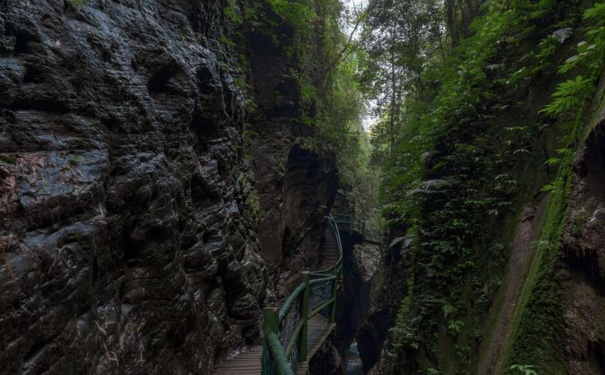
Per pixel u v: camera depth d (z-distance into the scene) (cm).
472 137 513
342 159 1820
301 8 1071
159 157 432
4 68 275
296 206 1246
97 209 314
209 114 593
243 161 857
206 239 557
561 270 228
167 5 545
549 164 363
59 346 255
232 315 610
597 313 196
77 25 349
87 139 329
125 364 337
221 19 762
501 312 323
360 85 1554
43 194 260
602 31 249
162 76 483
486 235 427
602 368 187
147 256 396
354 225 2000
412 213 577
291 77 1113
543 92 411
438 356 445
